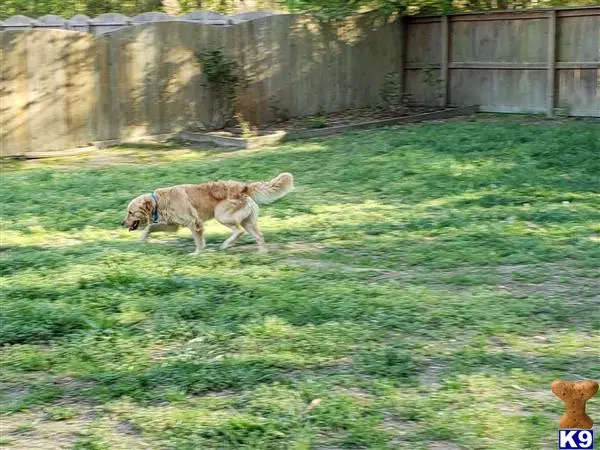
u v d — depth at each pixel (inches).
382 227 561.6
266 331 391.9
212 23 913.5
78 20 964.0
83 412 318.7
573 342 373.7
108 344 386.3
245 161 722.8
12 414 319.0
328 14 895.1
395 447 280.5
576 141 722.8
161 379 341.7
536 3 932.6
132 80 818.2
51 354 375.9
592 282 468.4
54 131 788.6
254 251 531.5
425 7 920.3
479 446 279.3
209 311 422.9
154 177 679.7
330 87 908.6
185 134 830.5
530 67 858.8
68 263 508.1
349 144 765.3
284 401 315.9
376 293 447.2
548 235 538.9
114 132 815.7
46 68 780.6
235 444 285.7
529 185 627.8
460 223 560.7
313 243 542.0
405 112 903.7
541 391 322.3
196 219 529.3
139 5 1144.8
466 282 472.4
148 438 293.6
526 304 425.1
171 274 493.0
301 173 679.7
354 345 375.6
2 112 765.3
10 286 471.8
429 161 693.9
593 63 821.9
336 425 296.7
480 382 329.7
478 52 893.2
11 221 588.1
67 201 625.3
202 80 846.5
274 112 879.7
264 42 870.4
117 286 469.1
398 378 337.4
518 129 781.9
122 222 563.2
